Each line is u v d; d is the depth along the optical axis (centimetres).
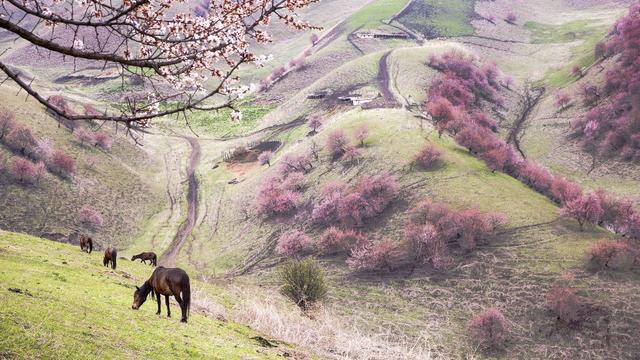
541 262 9112
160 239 13275
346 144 14300
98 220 13325
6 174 13275
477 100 19750
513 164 13350
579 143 15738
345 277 9962
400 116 15350
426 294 9012
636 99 16238
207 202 15188
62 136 16200
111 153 17025
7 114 14762
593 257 8788
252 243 12206
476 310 8412
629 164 14075
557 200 11812
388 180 12006
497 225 10194
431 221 10650
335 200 12094
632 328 7481
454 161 12519
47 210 12950
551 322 7856
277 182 14162
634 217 10450
